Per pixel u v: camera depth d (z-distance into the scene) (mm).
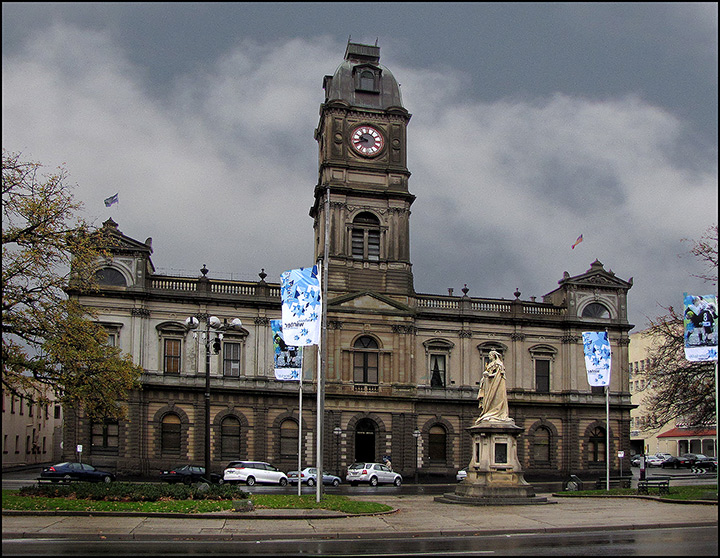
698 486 51062
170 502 36750
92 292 71250
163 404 72312
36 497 37000
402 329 77625
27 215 42062
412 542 27391
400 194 80312
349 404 75500
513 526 31297
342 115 81625
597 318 83625
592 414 82125
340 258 78000
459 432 78875
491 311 81688
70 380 43781
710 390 53219
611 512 36156
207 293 74625
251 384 74375
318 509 37031
